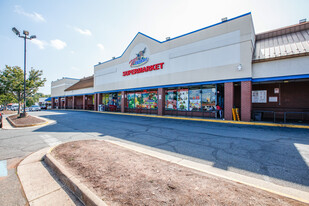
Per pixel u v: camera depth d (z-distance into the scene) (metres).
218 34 12.79
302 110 12.06
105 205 2.33
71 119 15.05
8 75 18.53
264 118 12.88
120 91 22.33
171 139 6.94
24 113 15.93
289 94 12.61
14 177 3.63
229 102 12.11
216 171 3.73
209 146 5.82
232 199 2.41
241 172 3.69
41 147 6.00
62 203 2.66
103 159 4.27
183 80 14.83
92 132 8.64
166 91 17.20
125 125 11.05
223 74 12.41
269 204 2.30
